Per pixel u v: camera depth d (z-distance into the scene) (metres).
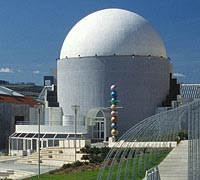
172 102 94.38
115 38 93.94
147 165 50.53
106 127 89.19
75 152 68.88
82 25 98.44
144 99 93.44
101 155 62.69
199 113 39.62
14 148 91.94
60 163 70.69
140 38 94.94
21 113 106.56
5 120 104.19
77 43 96.25
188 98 99.81
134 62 92.88
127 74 92.62
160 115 52.44
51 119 97.88
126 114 92.25
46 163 72.69
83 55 94.75
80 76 94.69
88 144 75.88
